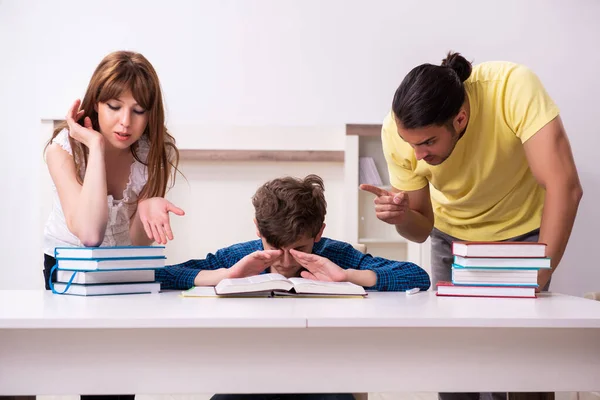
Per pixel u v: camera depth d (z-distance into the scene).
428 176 2.07
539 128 1.75
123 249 1.54
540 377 1.18
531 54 4.37
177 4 4.28
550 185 1.73
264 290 1.45
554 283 4.31
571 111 4.37
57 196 1.86
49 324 1.10
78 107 1.73
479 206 2.08
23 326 1.09
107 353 1.13
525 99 1.77
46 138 4.15
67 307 1.26
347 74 4.34
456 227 2.22
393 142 2.06
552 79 4.37
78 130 1.69
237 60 4.30
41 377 1.13
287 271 1.70
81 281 1.51
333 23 4.34
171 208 1.66
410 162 2.06
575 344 1.19
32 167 4.18
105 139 1.79
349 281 1.63
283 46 4.32
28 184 4.18
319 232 1.70
